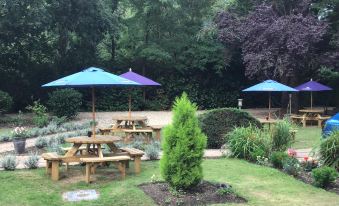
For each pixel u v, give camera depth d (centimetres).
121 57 2845
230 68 2933
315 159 920
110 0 2764
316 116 1983
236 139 1045
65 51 2581
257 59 2061
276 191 730
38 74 2556
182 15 2831
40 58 2548
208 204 651
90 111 2623
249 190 734
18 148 1109
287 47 2006
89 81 823
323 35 2125
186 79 2880
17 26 2031
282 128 1048
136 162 868
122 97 2728
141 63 2822
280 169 912
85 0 2234
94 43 2431
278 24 2033
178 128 692
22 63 2433
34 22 2039
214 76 2927
